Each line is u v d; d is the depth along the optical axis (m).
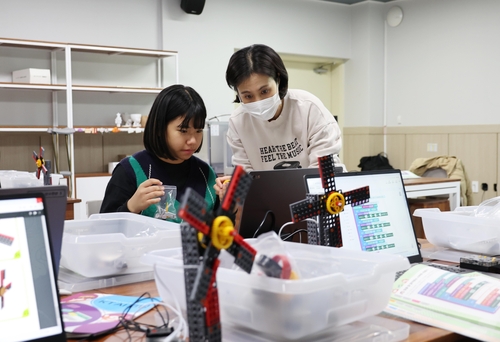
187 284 0.85
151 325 1.10
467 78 6.22
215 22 5.97
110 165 5.39
